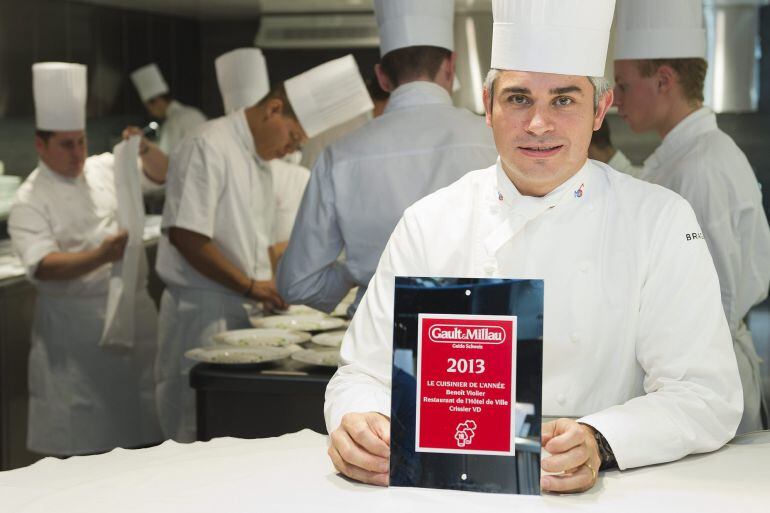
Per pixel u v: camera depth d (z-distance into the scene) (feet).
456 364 4.06
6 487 4.28
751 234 8.52
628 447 4.34
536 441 4.02
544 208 4.95
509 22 4.63
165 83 19.62
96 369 12.99
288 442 4.98
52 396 12.85
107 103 17.74
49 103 12.50
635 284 4.88
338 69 11.05
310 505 3.96
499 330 4.03
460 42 18.80
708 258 4.93
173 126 19.20
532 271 4.98
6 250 13.52
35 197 12.59
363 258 8.25
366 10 19.29
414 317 4.07
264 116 11.41
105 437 13.16
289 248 8.61
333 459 4.34
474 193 5.20
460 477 4.07
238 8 18.95
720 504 3.96
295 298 8.71
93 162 13.06
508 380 4.03
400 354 4.09
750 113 19.98
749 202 8.49
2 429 12.87
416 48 8.16
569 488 4.08
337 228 8.34
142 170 16.79
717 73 19.76
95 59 17.26
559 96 4.60
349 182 8.13
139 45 18.67
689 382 4.66
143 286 13.35
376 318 5.09
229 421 8.80
